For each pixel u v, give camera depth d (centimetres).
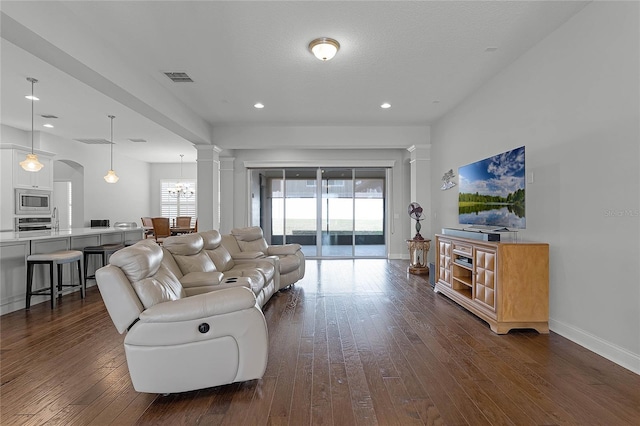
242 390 219
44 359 267
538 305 319
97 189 865
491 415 191
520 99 365
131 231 628
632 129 240
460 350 281
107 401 207
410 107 535
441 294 478
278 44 336
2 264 386
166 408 199
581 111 284
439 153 602
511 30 313
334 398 209
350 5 274
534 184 343
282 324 349
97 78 329
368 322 355
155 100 426
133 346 204
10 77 420
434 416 190
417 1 269
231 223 823
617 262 254
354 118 595
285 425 182
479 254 357
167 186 1111
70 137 746
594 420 186
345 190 866
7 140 646
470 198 451
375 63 379
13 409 199
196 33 314
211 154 645
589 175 277
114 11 279
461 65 386
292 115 577
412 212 617
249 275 370
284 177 867
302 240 870
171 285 262
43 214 664
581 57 284
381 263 773
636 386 221
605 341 265
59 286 446
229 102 510
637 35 236
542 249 319
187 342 207
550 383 226
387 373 241
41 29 248
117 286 207
